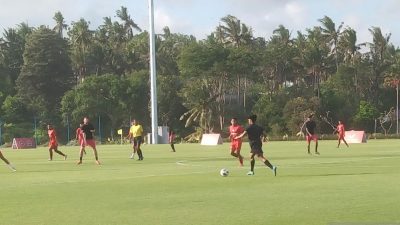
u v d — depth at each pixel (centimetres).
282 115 9056
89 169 2202
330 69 10831
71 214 1016
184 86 9819
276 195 1238
